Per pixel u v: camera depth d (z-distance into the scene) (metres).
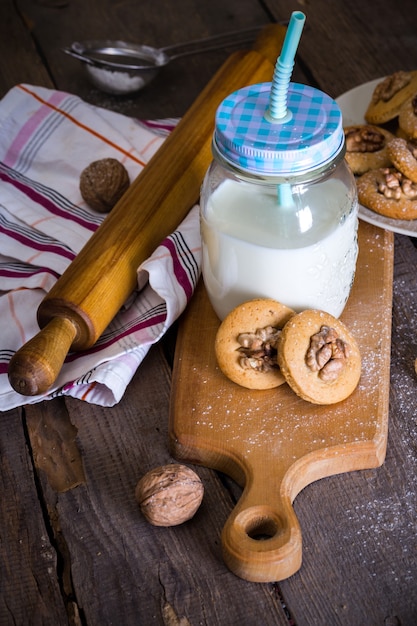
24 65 1.20
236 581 0.83
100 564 0.84
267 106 0.86
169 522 0.84
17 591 0.83
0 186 1.06
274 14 1.24
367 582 0.82
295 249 0.86
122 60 1.17
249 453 0.86
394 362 0.93
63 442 0.90
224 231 0.87
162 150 1.01
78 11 1.26
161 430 0.90
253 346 0.87
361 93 1.09
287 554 0.81
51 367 0.86
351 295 0.95
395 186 0.98
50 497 0.87
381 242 0.98
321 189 0.88
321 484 0.87
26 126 1.09
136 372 0.93
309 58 1.18
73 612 0.82
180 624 0.81
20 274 0.98
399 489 0.86
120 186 1.02
